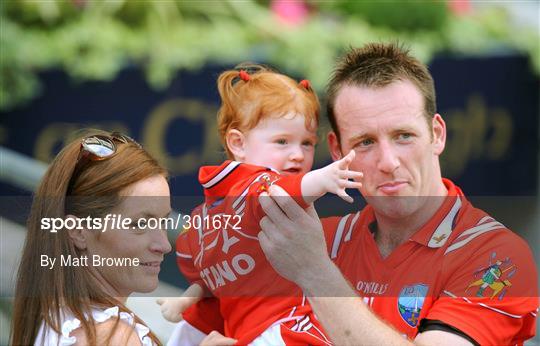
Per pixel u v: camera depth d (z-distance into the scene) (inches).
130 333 345.4
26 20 818.8
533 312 382.0
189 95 804.0
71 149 366.9
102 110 797.9
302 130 441.4
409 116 379.9
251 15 863.7
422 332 376.2
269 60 828.0
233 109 447.5
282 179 367.6
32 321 358.6
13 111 786.8
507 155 895.1
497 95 888.3
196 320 442.0
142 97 799.7
